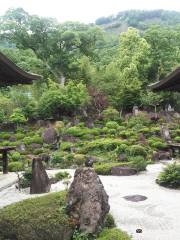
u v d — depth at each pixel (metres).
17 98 31.86
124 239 6.44
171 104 36.22
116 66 38.16
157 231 7.54
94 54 47.94
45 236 6.39
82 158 18.53
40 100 31.14
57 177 13.91
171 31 42.84
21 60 39.19
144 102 33.72
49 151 21.78
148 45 39.72
